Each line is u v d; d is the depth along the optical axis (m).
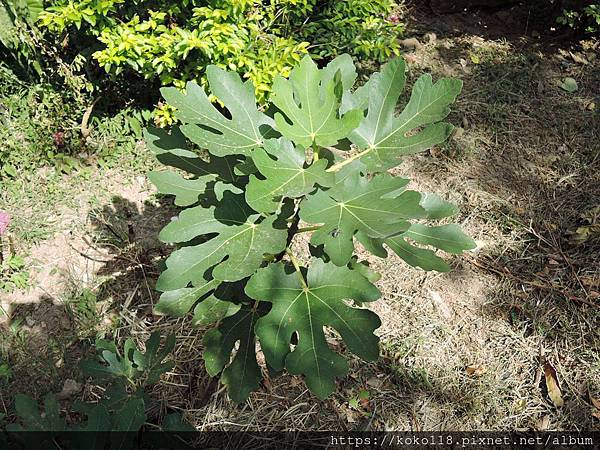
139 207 3.73
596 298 3.26
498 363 3.01
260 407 2.79
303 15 4.34
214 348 2.02
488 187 3.94
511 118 4.46
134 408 1.83
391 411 2.81
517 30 5.55
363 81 4.61
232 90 2.02
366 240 1.75
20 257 3.33
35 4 3.90
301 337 1.82
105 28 3.57
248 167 1.90
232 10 3.52
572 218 3.74
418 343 3.07
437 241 2.04
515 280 3.37
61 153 3.88
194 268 1.83
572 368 2.97
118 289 3.27
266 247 1.84
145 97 4.18
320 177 1.75
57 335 3.07
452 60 5.07
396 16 5.64
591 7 4.91
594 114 4.50
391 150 1.96
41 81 4.09
